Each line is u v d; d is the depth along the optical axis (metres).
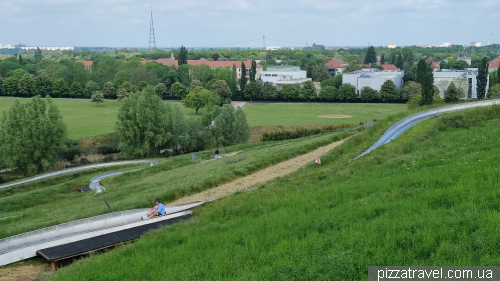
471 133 47.53
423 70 174.00
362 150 48.34
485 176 27.69
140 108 91.88
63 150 93.69
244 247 23.36
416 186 28.98
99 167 78.88
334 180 36.59
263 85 194.75
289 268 19.31
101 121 133.88
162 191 45.44
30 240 31.45
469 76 166.12
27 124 81.00
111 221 35.84
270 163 53.31
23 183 68.62
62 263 27.69
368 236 20.98
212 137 101.62
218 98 163.12
